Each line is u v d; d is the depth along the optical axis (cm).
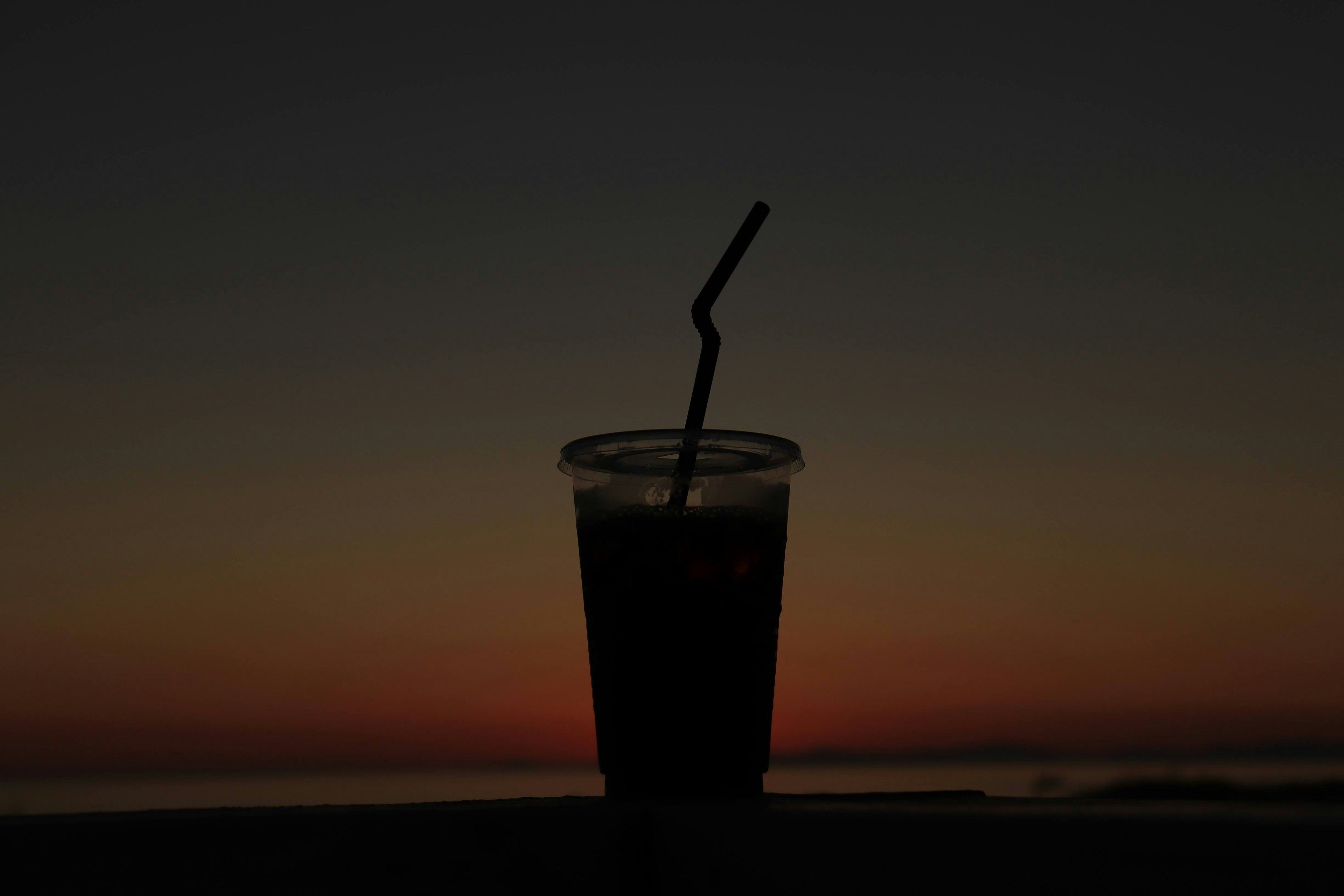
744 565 69
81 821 58
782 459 71
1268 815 50
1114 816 52
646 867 62
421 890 59
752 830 58
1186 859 50
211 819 59
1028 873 52
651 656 68
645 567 69
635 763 68
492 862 60
